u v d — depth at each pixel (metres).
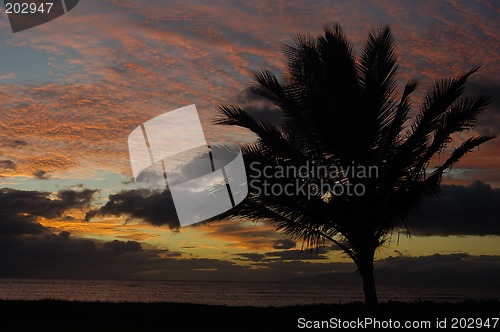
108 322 12.20
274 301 54.69
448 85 9.91
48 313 14.22
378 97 10.23
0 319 12.81
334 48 10.45
